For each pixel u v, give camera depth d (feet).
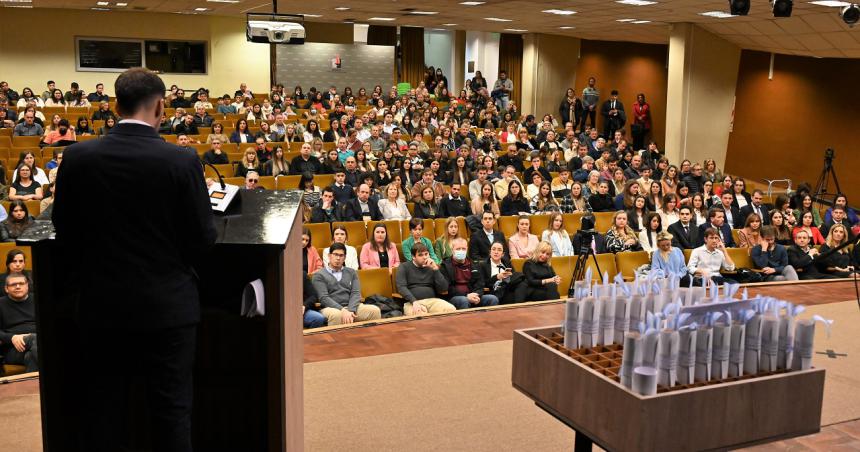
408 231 27.25
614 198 32.94
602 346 8.73
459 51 82.64
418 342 16.35
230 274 7.81
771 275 25.50
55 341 6.33
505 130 50.57
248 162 33.32
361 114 54.44
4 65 59.31
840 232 25.82
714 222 27.94
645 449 7.26
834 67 49.52
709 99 47.88
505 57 73.05
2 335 15.64
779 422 8.00
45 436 6.42
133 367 6.27
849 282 23.56
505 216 28.66
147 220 5.97
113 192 5.92
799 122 52.75
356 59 68.95
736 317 8.29
